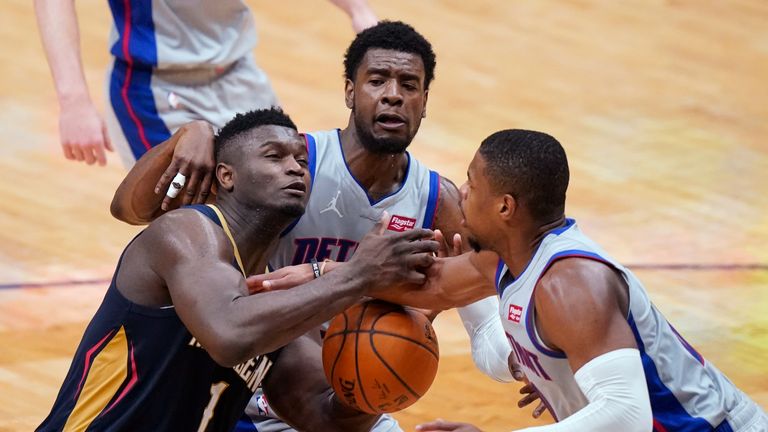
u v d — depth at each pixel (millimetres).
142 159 9805
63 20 12445
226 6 13438
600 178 19438
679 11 26859
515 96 22250
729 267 16656
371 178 10109
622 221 18016
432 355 8898
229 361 7961
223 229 8500
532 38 24859
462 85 22500
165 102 13352
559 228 8117
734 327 14750
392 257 8562
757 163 20344
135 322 8391
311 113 20609
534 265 7992
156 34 13258
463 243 10391
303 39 23688
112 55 13672
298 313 8078
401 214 10242
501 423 12320
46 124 20047
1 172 18281
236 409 8930
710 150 20750
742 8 27250
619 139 20938
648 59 24375
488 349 10078
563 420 7812
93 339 8547
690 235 17672
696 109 22359
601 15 26328
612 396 7469
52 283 15172
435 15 25500
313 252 10164
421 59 9906
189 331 8328
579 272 7734
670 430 8023
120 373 8453
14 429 11672
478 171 8117
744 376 13406
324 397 9438
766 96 23109
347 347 8812
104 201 17688
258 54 22812
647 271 16422
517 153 7973
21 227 16656
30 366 13008
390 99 9703
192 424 8633
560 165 8023
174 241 8266
